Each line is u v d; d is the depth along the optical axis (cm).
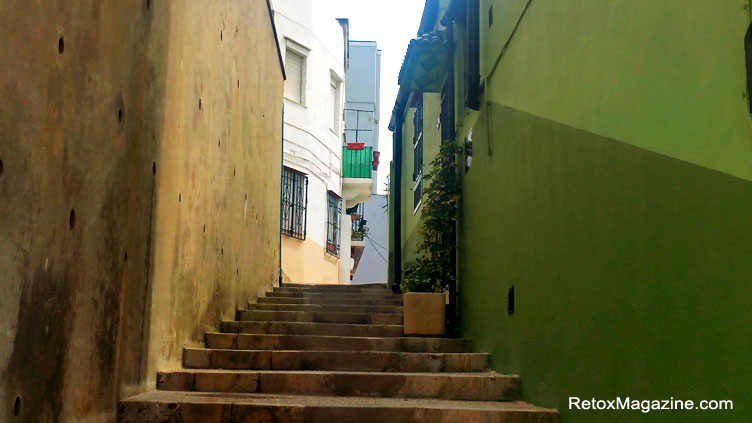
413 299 688
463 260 700
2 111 238
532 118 465
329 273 1723
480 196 629
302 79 1585
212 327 651
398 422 419
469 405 443
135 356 423
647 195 282
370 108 2547
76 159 308
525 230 475
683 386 248
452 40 758
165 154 470
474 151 661
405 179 1329
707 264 234
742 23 214
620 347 306
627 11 306
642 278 285
